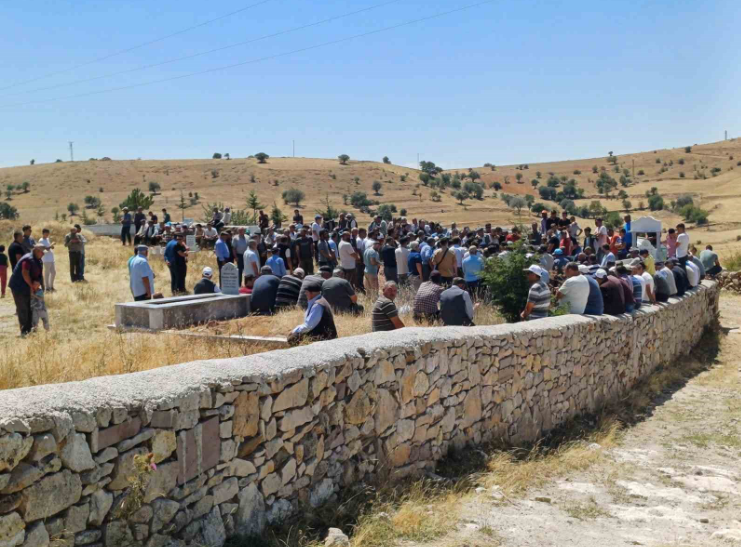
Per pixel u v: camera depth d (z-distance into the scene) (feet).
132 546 12.29
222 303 40.22
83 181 404.77
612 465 26.76
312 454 17.20
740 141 594.24
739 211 316.60
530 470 24.43
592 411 36.55
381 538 16.38
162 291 58.90
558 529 18.35
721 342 61.26
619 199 428.97
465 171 572.51
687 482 24.54
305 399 16.90
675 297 55.62
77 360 25.11
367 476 19.36
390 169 467.11
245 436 15.03
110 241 102.73
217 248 58.85
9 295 54.19
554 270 52.54
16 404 10.94
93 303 50.19
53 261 55.77
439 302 35.37
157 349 27.76
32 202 359.05
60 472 11.18
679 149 599.16
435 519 17.90
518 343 28.48
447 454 23.54
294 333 26.45
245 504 14.93
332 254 60.64
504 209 352.49
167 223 100.99
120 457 12.18
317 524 16.49
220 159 475.72
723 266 96.07
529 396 29.58
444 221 304.30
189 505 13.52
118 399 12.32
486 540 17.02
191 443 13.57
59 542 11.11
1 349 29.22
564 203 344.49
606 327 38.47
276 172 431.43
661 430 34.24
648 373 46.55
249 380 15.11
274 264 49.80
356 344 19.57
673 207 356.38
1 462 10.25
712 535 18.29
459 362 24.12
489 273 42.78
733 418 36.45
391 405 20.43
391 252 54.65
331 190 402.11
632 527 19.11
